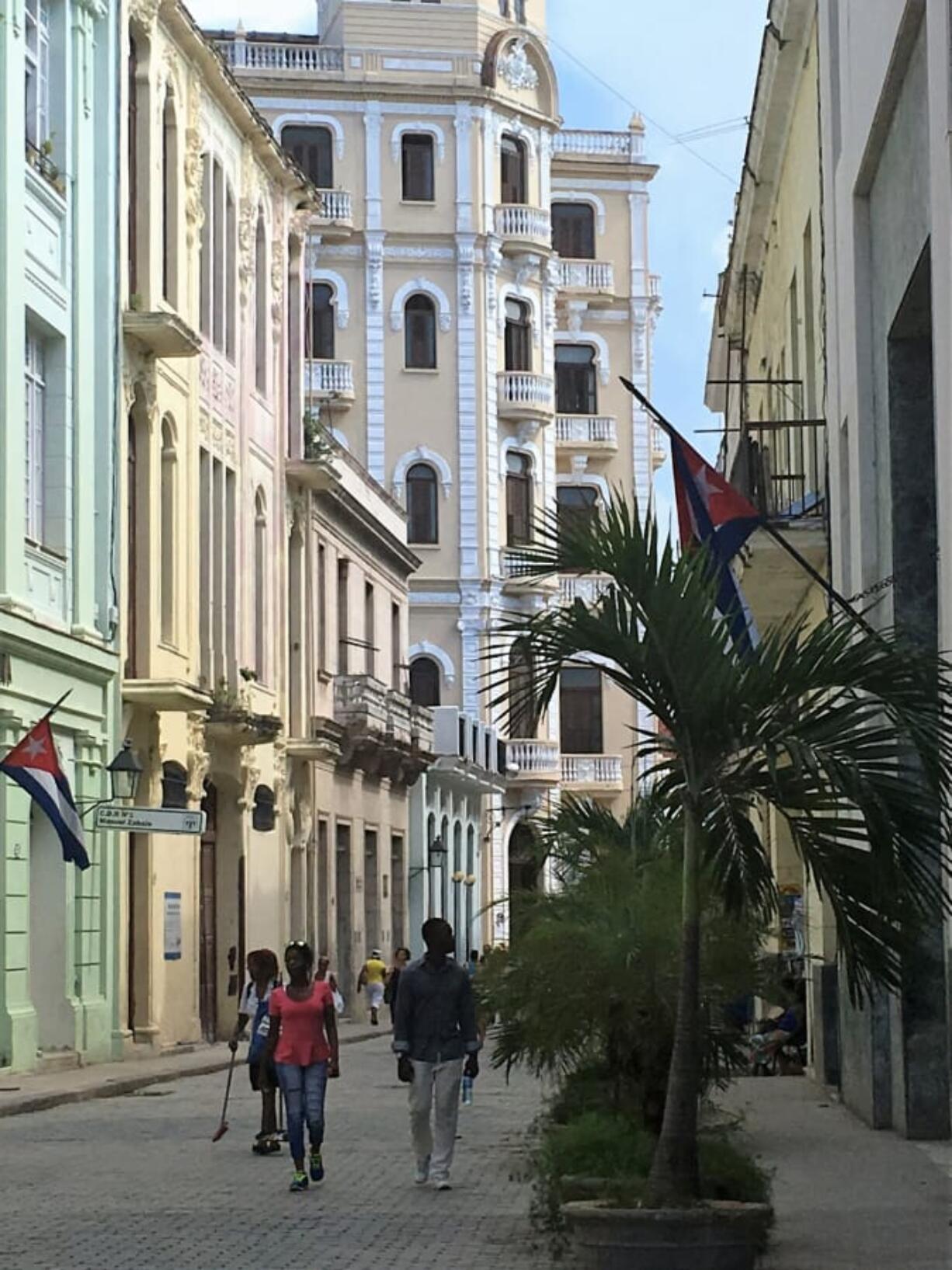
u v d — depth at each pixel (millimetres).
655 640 11875
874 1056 19812
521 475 72438
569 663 12203
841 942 11852
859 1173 16375
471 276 70812
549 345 73250
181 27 37719
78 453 32406
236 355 42594
